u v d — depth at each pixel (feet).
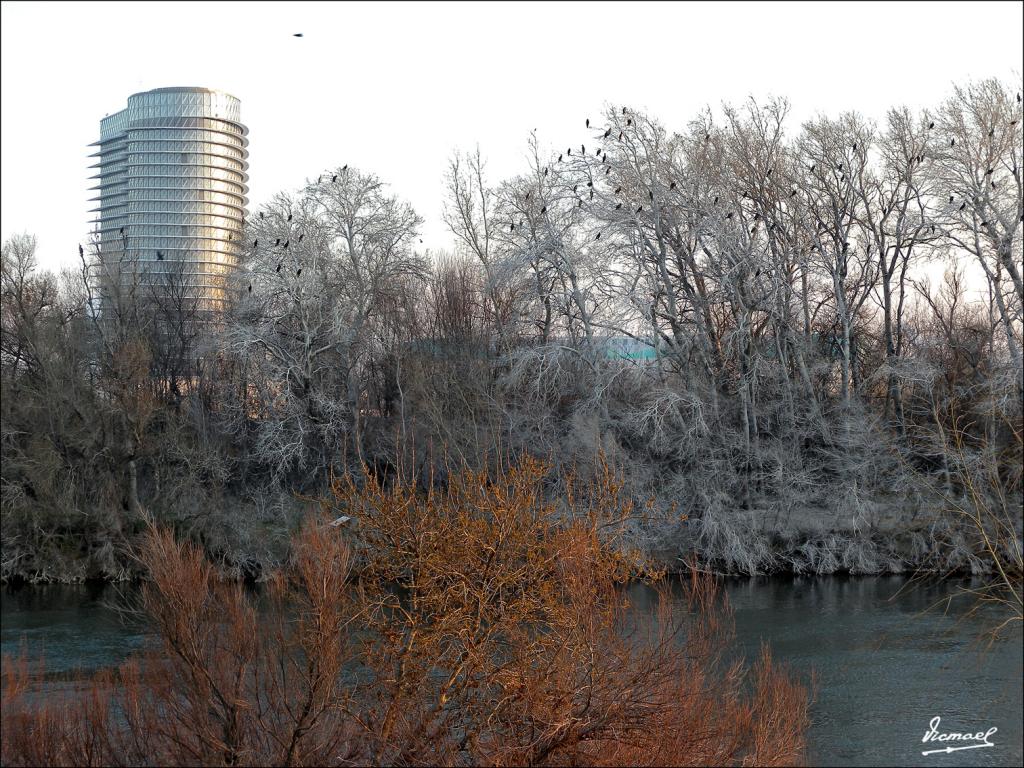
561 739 37.32
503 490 39.27
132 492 118.42
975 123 125.70
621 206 124.16
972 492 82.99
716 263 128.16
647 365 125.90
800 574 109.40
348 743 36.52
